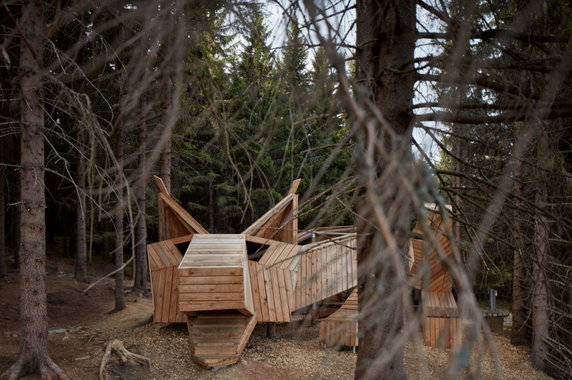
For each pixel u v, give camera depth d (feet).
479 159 14.92
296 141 12.07
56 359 28.94
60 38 17.90
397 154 3.61
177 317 36.96
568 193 16.06
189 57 10.69
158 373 28.96
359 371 12.68
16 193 60.08
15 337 34.35
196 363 30.50
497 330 47.16
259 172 10.66
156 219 56.18
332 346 6.08
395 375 12.24
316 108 10.34
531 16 10.25
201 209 71.97
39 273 25.61
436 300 33.32
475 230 11.72
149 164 8.99
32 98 24.36
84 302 49.88
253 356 33.14
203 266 31.30
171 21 8.57
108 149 9.15
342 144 7.68
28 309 25.21
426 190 3.42
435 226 6.35
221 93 10.96
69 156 55.36
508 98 11.37
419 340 3.51
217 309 31.50
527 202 12.44
